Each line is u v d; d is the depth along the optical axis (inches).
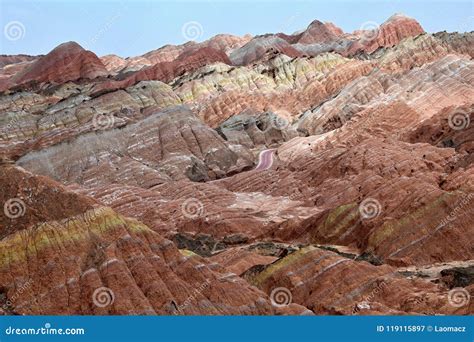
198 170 6840.6
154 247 2618.1
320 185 5442.9
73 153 6850.4
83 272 2443.4
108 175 6501.0
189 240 4306.1
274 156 7637.8
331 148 6771.7
